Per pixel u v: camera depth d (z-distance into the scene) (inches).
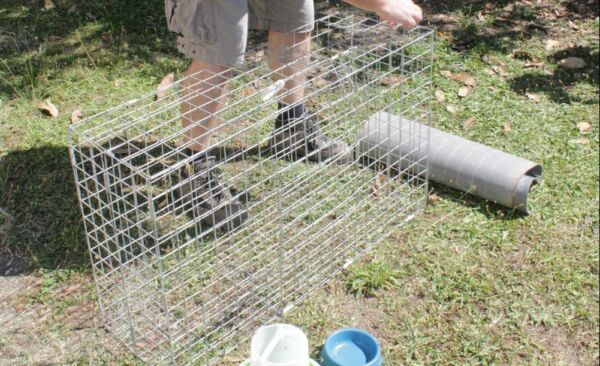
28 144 140.6
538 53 182.9
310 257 118.4
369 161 139.0
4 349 103.7
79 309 109.7
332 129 132.1
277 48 130.1
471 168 132.0
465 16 196.5
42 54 166.6
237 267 113.3
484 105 161.2
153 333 105.0
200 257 115.3
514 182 128.6
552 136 153.4
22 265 117.0
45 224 124.0
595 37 191.6
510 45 185.6
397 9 115.6
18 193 130.1
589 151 149.6
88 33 175.9
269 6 125.3
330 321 109.7
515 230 128.3
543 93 167.5
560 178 141.4
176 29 114.5
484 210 132.3
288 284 114.0
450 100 161.6
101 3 185.9
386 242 124.0
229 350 103.6
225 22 108.9
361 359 99.7
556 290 117.6
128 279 112.7
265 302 110.7
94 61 166.4
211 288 111.8
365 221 127.0
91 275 114.9
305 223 124.6
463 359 105.3
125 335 105.0
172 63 167.3
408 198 132.6
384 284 115.8
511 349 107.4
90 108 151.6
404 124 136.6
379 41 136.6
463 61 176.6
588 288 118.8
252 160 136.3
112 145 137.3
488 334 109.5
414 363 104.0
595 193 137.9
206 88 115.5
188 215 122.4
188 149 119.7
